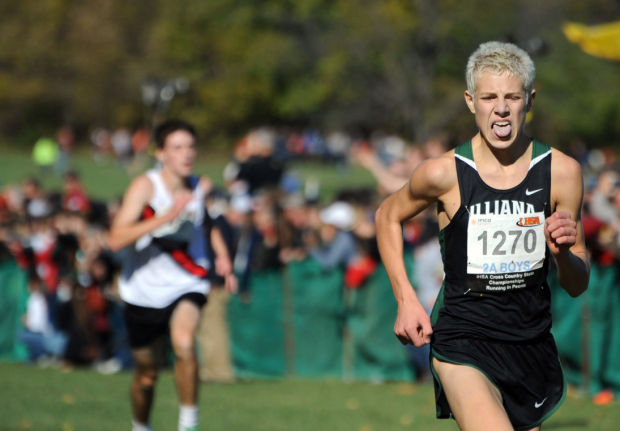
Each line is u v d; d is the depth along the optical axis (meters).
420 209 9.95
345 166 114.12
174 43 143.62
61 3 151.00
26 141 152.88
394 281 10.00
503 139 9.23
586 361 22.16
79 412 19.58
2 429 17.64
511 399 9.62
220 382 25.17
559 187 9.42
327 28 123.81
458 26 109.50
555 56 114.69
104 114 151.12
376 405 21.39
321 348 26.28
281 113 139.62
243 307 26.55
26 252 28.31
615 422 18.73
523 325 9.57
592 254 21.81
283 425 18.70
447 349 9.58
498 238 9.39
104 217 31.91
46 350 27.58
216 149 144.75
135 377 15.55
